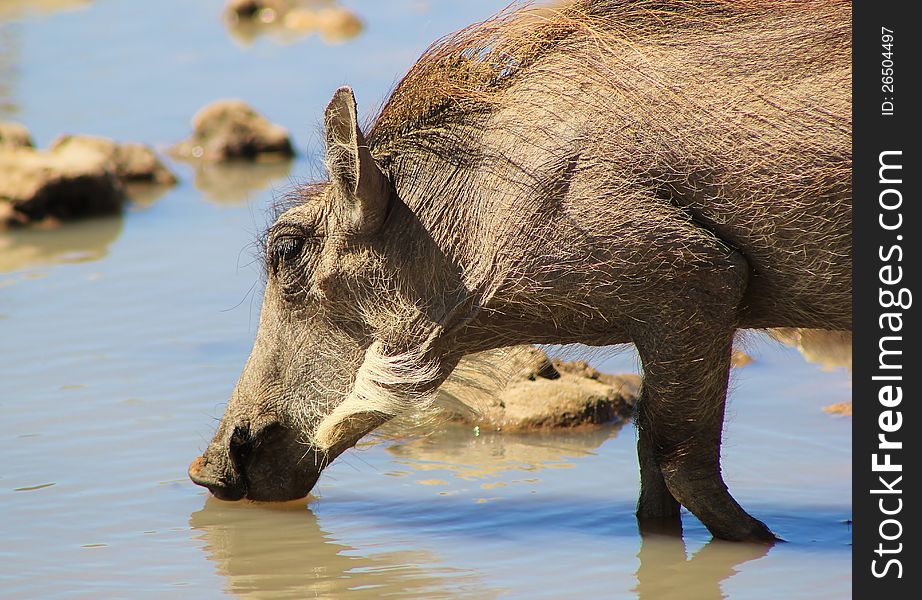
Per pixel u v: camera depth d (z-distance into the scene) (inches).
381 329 861.2
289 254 874.8
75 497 923.4
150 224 1592.0
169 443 1005.2
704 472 852.0
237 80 2214.6
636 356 954.1
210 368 1146.0
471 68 863.7
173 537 871.1
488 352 908.6
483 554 845.8
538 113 826.2
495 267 828.0
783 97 796.6
